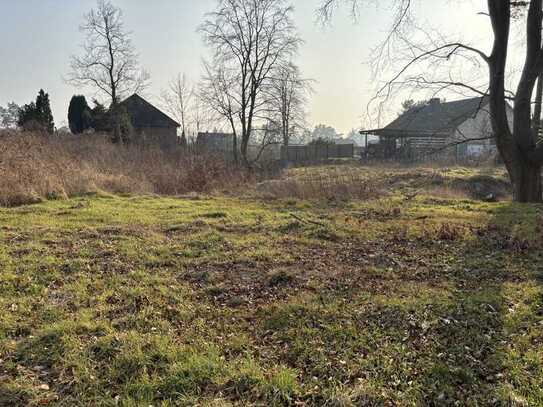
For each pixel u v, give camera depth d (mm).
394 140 31031
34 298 4383
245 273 5328
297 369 3211
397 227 7816
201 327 3854
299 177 15297
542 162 10836
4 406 2801
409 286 4770
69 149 17359
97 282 4840
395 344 3523
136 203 10609
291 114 28719
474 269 5398
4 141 14445
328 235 7219
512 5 10922
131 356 3279
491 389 2947
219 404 2795
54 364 3250
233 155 25250
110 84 32688
